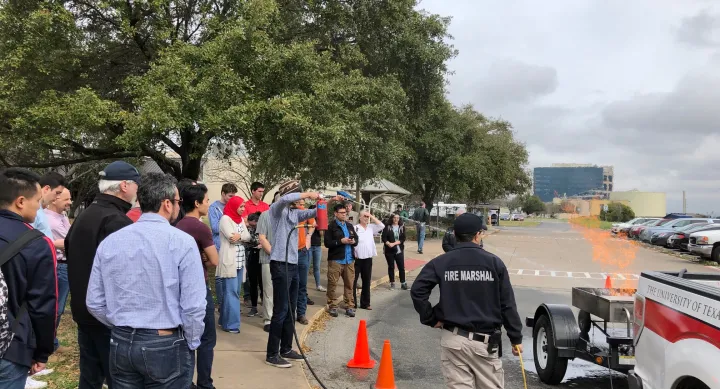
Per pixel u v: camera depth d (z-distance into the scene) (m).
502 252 24.66
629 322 5.42
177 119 9.16
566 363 5.97
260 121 10.27
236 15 11.22
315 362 6.67
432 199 39.12
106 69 12.52
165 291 2.92
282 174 14.82
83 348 3.75
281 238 5.95
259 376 5.61
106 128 11.08
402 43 15.64
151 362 2.87
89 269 3.59
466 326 3.78
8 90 9.77
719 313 3.07
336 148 11.92
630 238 33.78
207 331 4.81
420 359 7.06
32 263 2.98
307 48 11.06
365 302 10.21
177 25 12.09
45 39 9.63
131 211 5.11
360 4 14.04
